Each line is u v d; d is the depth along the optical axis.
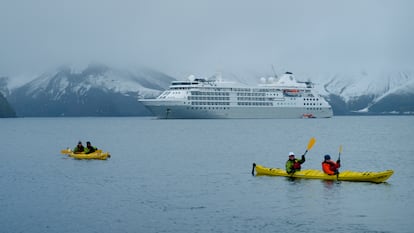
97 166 73.56
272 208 44.69
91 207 45.25
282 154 94.44
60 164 75.94
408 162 80.62
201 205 45.97
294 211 43.62
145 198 49.03
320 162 82.06
